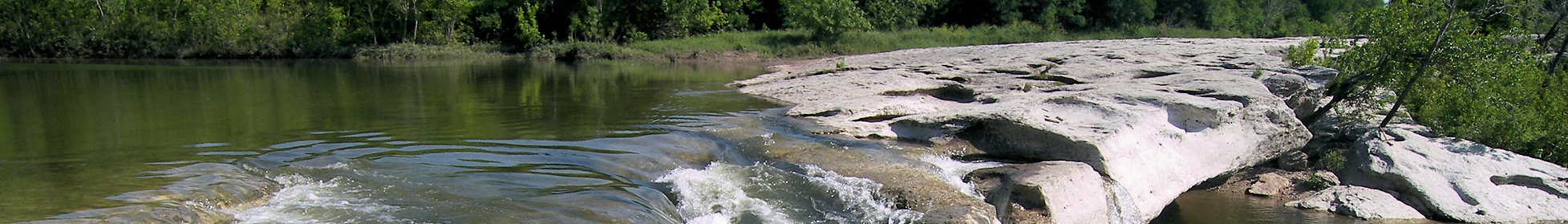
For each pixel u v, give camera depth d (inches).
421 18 1481.3
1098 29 1711.4
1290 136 441.7
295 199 267.9
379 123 451.5
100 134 394.3
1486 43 490.0
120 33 1368.1
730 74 925.2
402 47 1374.3
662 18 1475.1
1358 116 516.7
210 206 257.9
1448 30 495.2
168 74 868.6
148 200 259.8
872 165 351.6
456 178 301.3
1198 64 630.5
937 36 1437.0
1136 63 681.0
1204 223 358.9
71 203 255.6
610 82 787.4
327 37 1422.2
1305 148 478.6
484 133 417.1
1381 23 514.6
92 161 325.4
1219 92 450.6
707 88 711.7
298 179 295.6
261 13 1460.4
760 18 1763.0
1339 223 362.9
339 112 498.0
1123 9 1728.6
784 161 361.1
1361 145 447.2
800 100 587.2
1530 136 469.4
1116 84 499.5
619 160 346.6
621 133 419.5
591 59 1278.3
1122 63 676.1
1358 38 542.9
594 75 907.4
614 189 290.0
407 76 854.5
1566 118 491.2
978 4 1723.7
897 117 480.4
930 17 1739.7
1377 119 515.8
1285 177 430.3
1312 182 419.8
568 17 1481.3
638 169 333.4
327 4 1470.2
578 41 1403.8
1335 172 444.5
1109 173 358.9
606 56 1294.3
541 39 1439.5
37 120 443.5
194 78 802.2
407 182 293.4
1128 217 343.0
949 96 609.0
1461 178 401.7
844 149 384.5
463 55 1370.6
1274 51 816.3
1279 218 367.6
